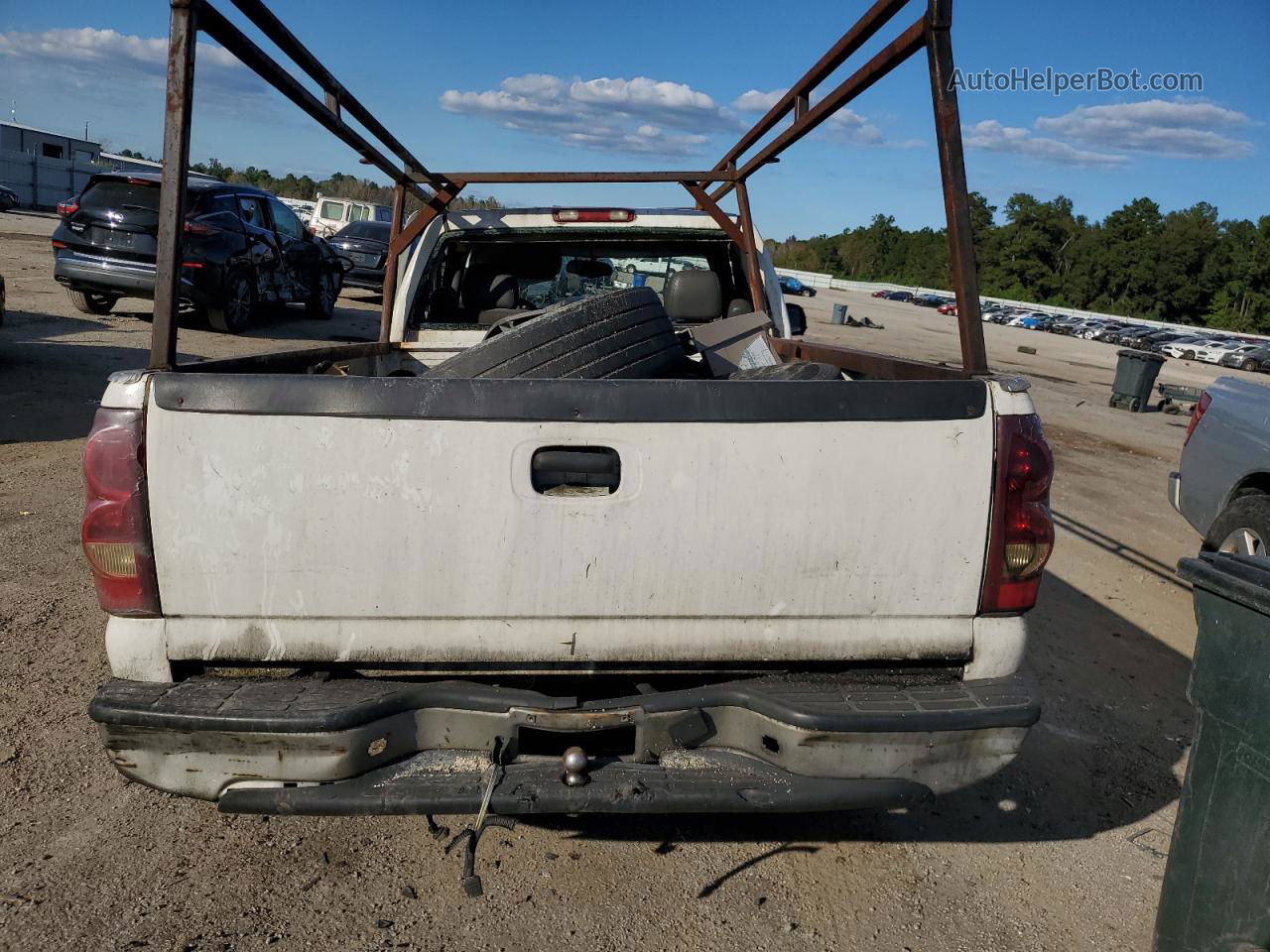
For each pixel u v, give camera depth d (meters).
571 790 2.14
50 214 44.12
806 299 60.47
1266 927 2.05
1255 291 104.69
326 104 3.21
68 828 2.77
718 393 2.20
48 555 4.84
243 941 2.35
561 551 2.22
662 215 4.68
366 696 2.19
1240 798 2.08
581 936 2.42
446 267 4.84
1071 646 4.68
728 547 2.24
